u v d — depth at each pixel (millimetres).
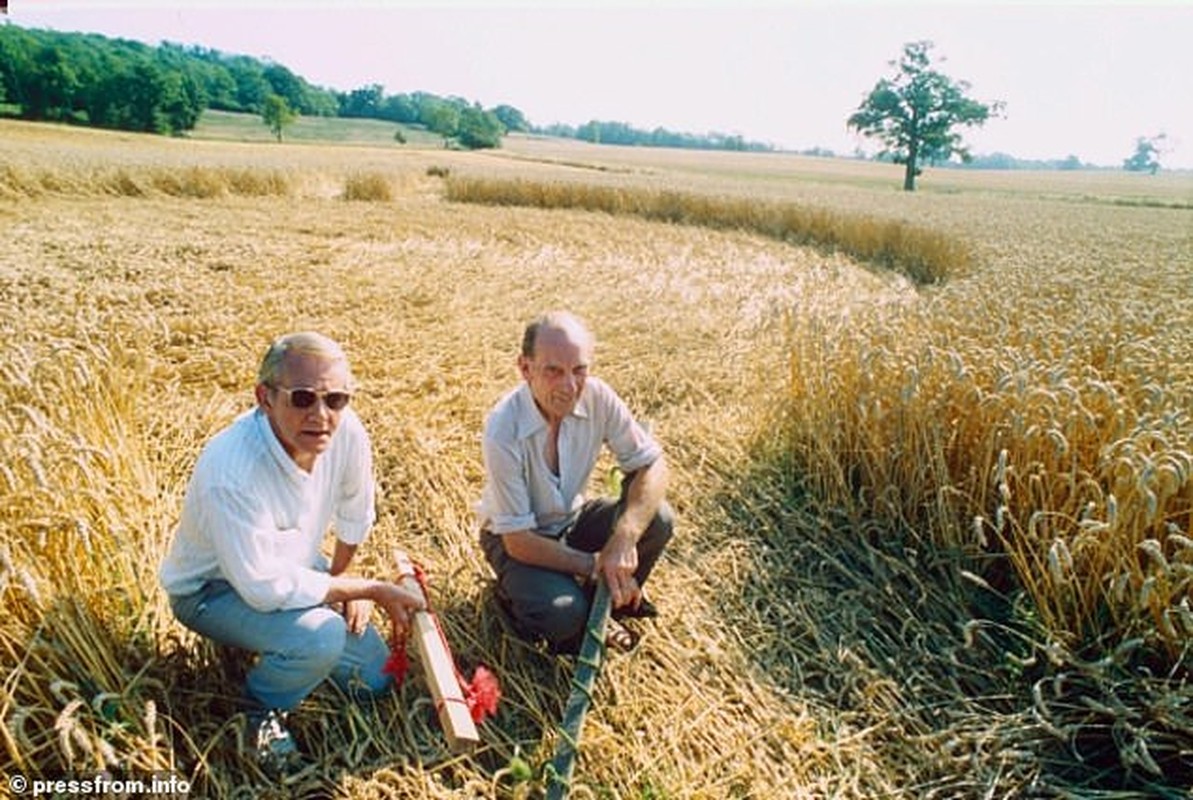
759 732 2900
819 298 10031
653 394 6223
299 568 2562
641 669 3152
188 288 8391
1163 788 2689
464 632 3289
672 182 28797
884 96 65875
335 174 25281
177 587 2611
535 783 2627
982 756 2832
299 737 2719
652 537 3279
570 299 9383
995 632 3480
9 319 6316
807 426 4762
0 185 16875
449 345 7023
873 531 4188
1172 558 3266
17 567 2336
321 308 7957
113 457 3395
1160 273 9430
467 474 4676
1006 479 3748
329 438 2527
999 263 10938
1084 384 3980
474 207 21469
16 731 2168
